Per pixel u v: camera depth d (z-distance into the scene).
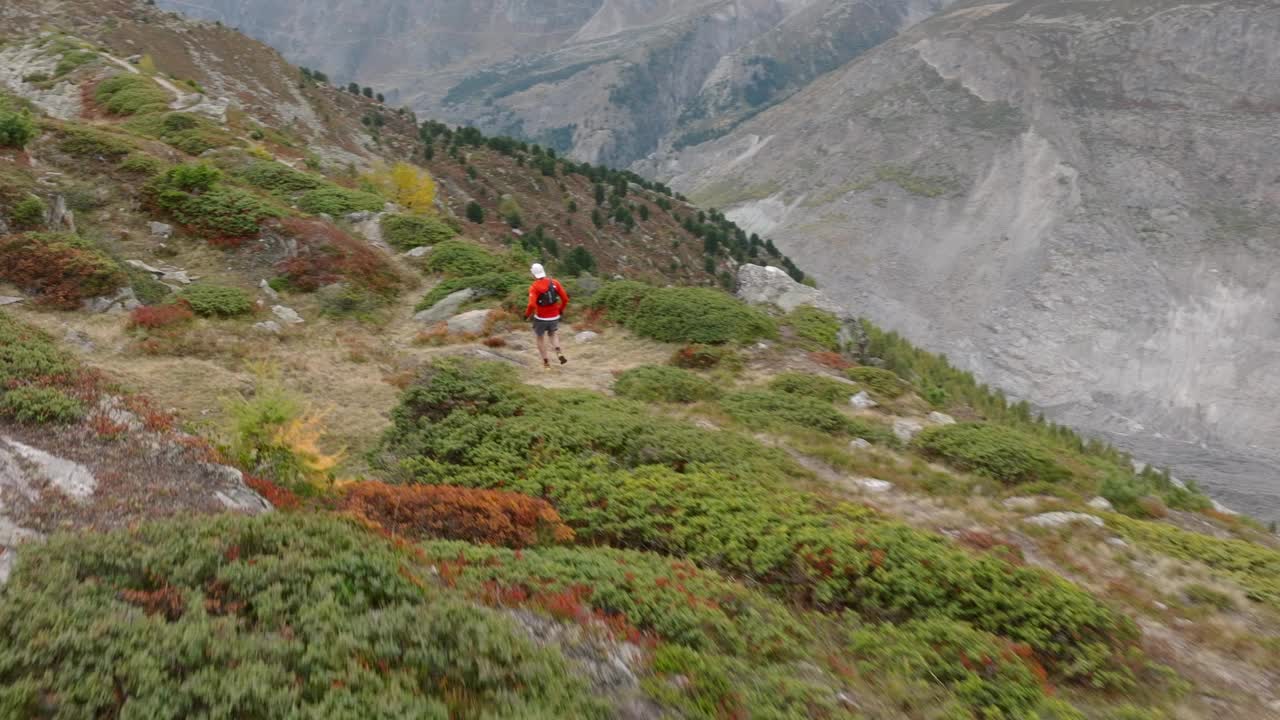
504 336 20.16
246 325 17.92
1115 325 188.38
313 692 4.17
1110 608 8.29
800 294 28.64
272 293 21.11
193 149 33.81
